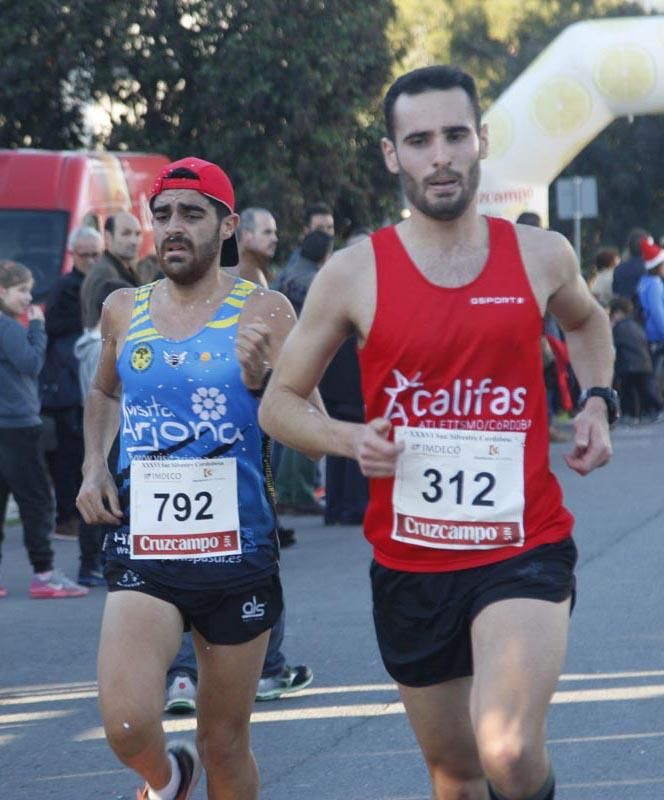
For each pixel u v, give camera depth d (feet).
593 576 50.29
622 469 79.56
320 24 112.47
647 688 35.65
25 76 114.52
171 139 116.16
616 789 28.63
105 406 26.32
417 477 20.72
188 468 24.21
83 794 29.89
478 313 20.29
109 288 49.16
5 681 39.52
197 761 24.16
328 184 116.78
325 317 20.93
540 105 104.42
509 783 19.02
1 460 50.34
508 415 20.52
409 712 21.62
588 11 234.99
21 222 83.71
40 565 50.98
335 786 29.55
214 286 24.70
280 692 36.24
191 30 114.11
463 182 20.27
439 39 219.41
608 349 22.09
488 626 19.95
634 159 207.92
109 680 22.82
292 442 21.29
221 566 23.90
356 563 54.70
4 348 49.49
